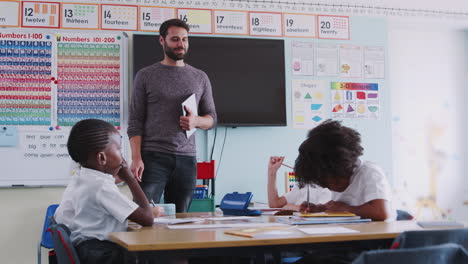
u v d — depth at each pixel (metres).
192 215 2.40
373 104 4.60
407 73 4.92
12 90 3.92
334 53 4.55
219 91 4.23
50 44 4.00
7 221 3.86
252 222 1.84
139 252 1.21
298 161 1.97
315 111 4.46
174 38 3.14
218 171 4.24
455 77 5.04
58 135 3.95
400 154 4.84
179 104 3.10
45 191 3.93
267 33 4.41
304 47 4.48
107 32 4.09
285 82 4.39
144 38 4.09
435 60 5.00
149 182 3.00
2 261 3.83
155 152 3.03
